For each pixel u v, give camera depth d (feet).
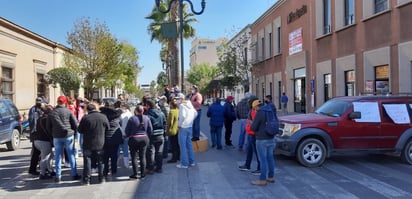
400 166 32.60
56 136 28.48
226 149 42.52
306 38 84.99
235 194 24.22
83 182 27.89
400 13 52.01
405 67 50.93
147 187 26.53
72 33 110.42
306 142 32.12
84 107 40.52
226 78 133.49
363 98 33.94
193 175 29.78
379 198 22.93
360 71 62.28
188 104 32.94
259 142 26.27
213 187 26.07
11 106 48.39
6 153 44.73
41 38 96.43
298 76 91.66
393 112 33.58
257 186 26.08
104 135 28.48
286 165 33.04
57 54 109.81
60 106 28.94
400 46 51.70
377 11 58.39
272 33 111.55
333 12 71.56
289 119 33.78
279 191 24.75
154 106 31.17
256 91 132.67
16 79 83.10
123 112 34.73
